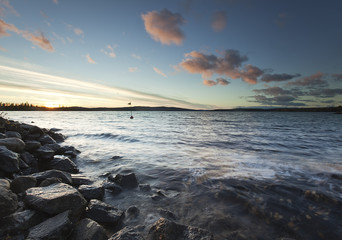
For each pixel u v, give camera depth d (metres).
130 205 5.12
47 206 3.78
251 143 16.08
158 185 6.60
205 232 3.57
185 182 6.83
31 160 8.28
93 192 5.33
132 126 35.91
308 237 3.81
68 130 26.75
